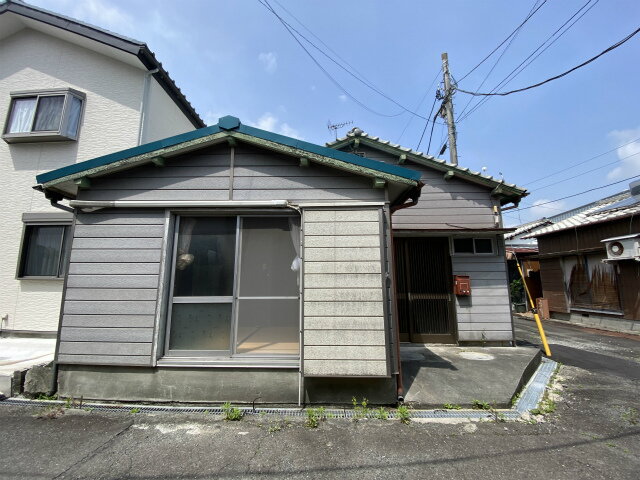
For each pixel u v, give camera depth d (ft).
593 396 12.93
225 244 12.78
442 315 20.94
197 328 12.25
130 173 12.87
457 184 22.48
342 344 11.10
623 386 14.16
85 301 12.07
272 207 12.37
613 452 8.65
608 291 31.01
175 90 24.59
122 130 20.90
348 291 11.43
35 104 20.97
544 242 39.11
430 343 20.58
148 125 21.58
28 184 20.48
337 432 9.55
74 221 12.56
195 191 12.72
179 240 12.82
